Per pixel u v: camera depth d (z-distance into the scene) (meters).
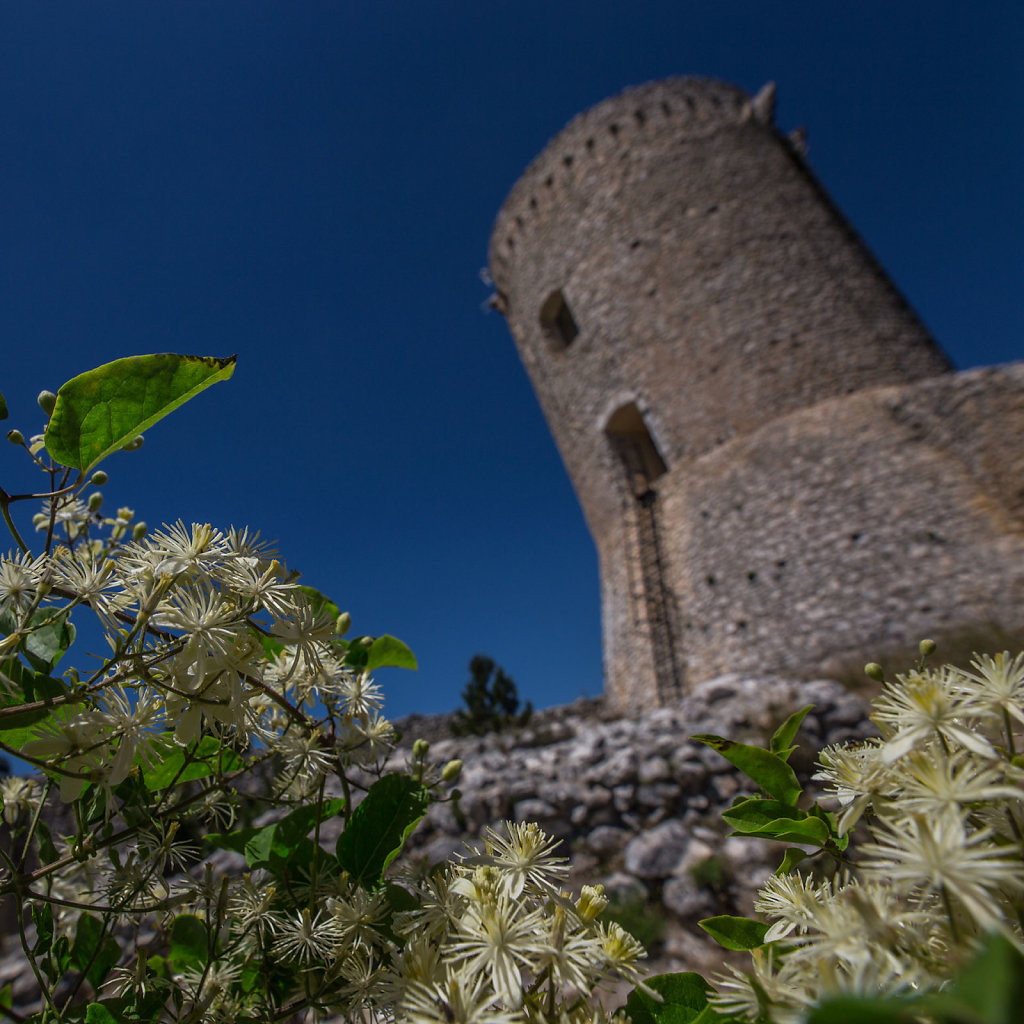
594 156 13.54
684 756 4.92
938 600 7.19
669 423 10.96
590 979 0.56
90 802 0.79
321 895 0.86
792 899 0.60
